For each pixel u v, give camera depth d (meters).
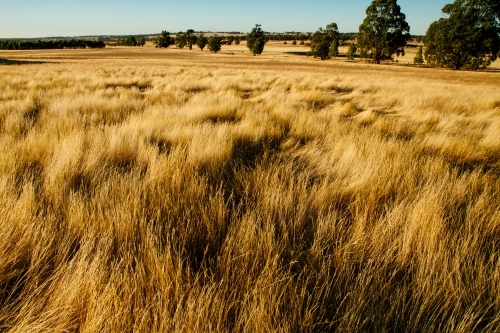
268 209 2.08
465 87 15.58
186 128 4.11
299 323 1.17
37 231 1.61
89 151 3.07
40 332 1.14
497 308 1.30
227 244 1.66
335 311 1.30
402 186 2.47
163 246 1.65
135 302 1.24
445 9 54.19
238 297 1.28
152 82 12.91
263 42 86.50
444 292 1.37
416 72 40.72
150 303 1.23
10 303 1.30
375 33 66.38
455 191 2.36
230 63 47.94
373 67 50.72
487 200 2.19
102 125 4.47
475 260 1.56
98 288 1.29
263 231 1.73
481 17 51.06
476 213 2.05
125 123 4.43
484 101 8.16
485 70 53.53
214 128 4.20
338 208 2.24
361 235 1.74
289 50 122.94
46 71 18.98
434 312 1.25
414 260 1.61
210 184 2.48
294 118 5.39
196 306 1.22
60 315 1.17
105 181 2.43
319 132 4.56
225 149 3.33
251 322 1.15
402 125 5.32
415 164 2.89
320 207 2.13
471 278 1.47
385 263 1.51
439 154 3.73
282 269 1.47
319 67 44.25
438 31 53.78
